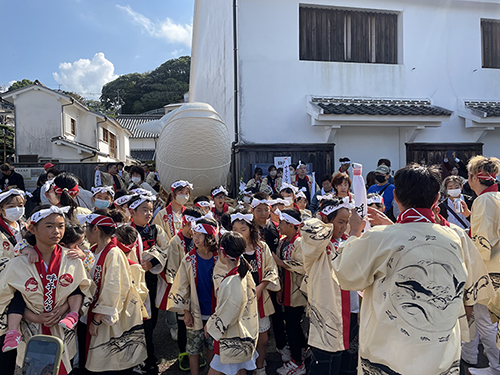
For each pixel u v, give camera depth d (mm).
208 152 6832
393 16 10383
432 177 1925
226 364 2771
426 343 1722
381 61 10375
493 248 3098
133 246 3256
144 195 3693
